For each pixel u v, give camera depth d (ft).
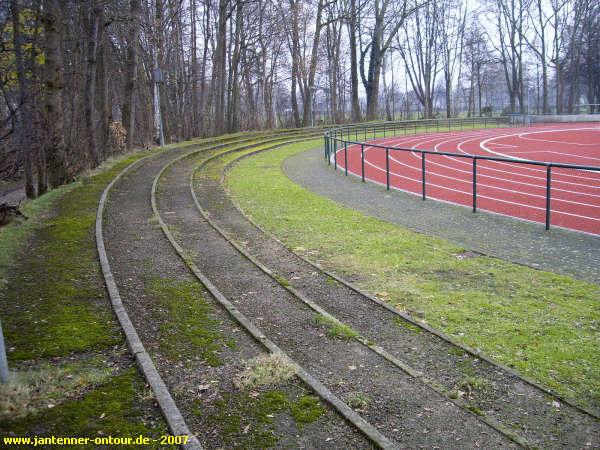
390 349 18.63
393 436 13.06
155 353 16.97
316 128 150.10
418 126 162.50
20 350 16.39
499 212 41.75
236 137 117.80
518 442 12.84
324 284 25.77
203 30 160.25
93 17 64.49
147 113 106.93
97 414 12.69
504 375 16.51
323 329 20.08
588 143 105.60
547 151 92.12
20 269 25.07
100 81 76.84
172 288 23.76
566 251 29.60
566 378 16.19
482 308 22.02
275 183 58.34
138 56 104.17
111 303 20.89
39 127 46.32
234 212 42.91
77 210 38.96
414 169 69.92
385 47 181.47
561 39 219.41
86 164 58.03
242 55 159.22
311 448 12.01
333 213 42.42
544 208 42.80
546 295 23.11
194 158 81.41
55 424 12.16
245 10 151.43
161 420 12.55
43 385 13.96
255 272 27.32
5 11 47.01
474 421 13.83
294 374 15.66
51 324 18.58
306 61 160.76
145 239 32.71
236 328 19.54
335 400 14.01
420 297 23.66
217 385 14.93
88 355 16.24
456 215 40.45
